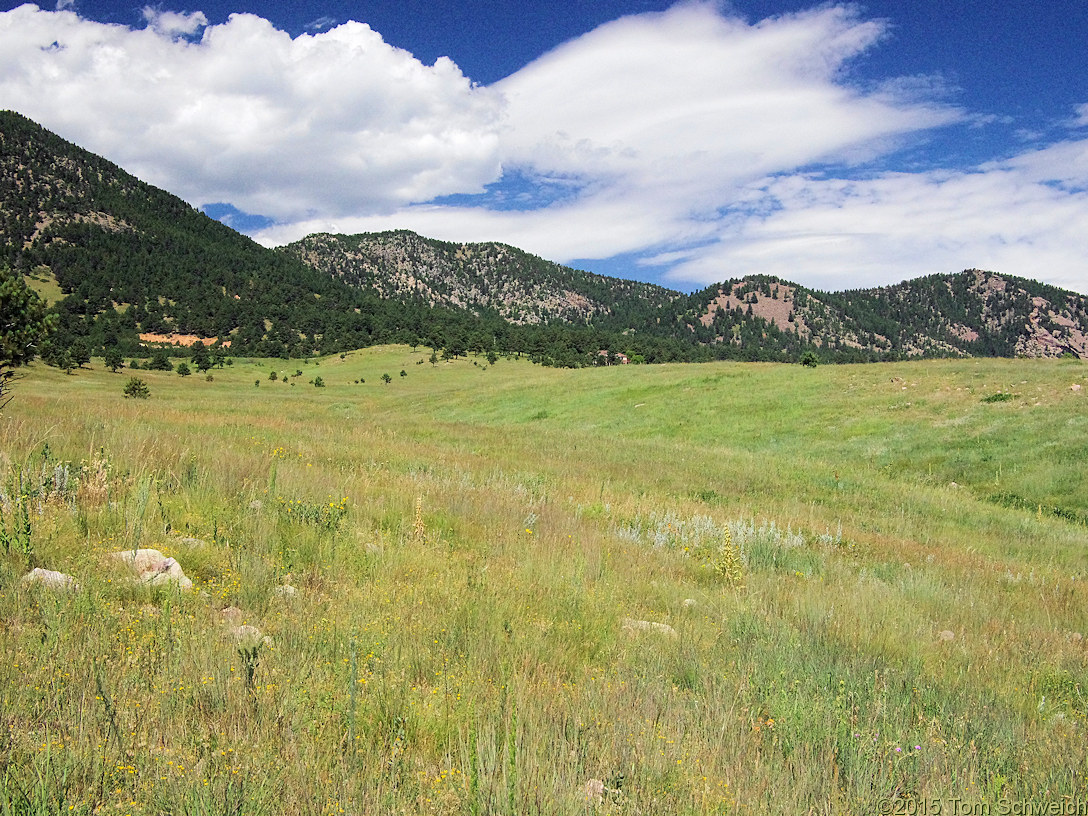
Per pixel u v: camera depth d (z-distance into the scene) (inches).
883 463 1019.9
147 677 137.1
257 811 101.0
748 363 2098.9
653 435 1401.3
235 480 362.6
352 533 308.3
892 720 174.7
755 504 685.3
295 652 163.0
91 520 246.8
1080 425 982.4
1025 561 529.0
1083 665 255.6
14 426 425.1
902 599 335.6
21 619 157.6
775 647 225.9
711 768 134.5
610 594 273.0
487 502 439.8
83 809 94.7
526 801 110.9
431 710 143.3
